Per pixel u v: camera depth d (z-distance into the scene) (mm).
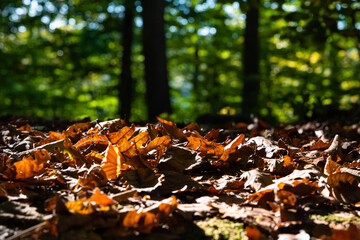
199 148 2355
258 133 3492
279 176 2057
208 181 1908
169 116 9352
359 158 2516
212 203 1560
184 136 2650
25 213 1461
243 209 1539
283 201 1450
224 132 3369
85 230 1249
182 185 1797
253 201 1617
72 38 16391
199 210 1470
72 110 17875
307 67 17469
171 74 23203
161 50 10758
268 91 16688
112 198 1521
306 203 1580
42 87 18766
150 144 2039
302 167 2168
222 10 15875
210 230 1362
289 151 2432
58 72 16875
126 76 14992
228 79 19547
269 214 1483
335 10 5672
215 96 18484
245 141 2885
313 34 5746
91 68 16547
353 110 6094
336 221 1441
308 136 3896
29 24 15156
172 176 1852
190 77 22062
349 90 11508
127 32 15047
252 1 6758
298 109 6176
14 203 1549
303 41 6047
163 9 10859
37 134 3041
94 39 16062
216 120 7137
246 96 13250
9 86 15969
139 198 1562
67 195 1652
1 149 2604
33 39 17516
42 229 1274
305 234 1310
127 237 1257
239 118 7195
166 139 2055
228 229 1372
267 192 1601
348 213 1529
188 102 19250
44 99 16828
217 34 17562
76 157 2053
